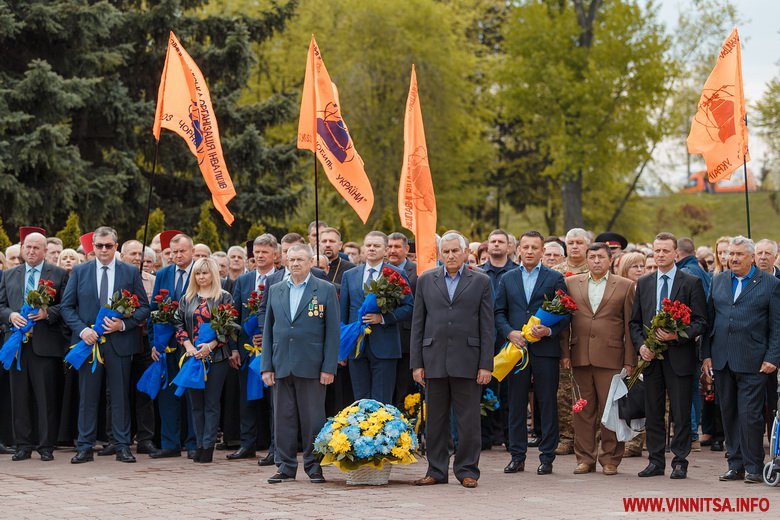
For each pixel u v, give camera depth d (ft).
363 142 139.23
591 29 141.38
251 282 41.19
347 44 141.49
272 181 103.55
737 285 34.76
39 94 83.05
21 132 83.56
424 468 37.70
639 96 132.67
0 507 29.55
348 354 38.09
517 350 35.53
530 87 136.26
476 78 160.97
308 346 34.37
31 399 40.32
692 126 41.27
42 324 39.70
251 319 40.19
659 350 34.12
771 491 31.76
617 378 35.22
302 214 131.64
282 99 102.27
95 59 89.92
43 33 86.69
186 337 39.11
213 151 42.47
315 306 34.60
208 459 38.99
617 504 29.37
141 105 94.32
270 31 104.78
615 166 141.18
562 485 33.17
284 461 34.37
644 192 173.68
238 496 31.24
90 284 39.81
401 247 40.55
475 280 33.73
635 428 35.68
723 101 40.34
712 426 44.06
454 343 33.30
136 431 43.55
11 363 39.27
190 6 101.81
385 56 140.46
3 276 41.16
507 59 141.59
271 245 40.93
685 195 178.50
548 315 35.14
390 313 37.83
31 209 85.76
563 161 132.77
